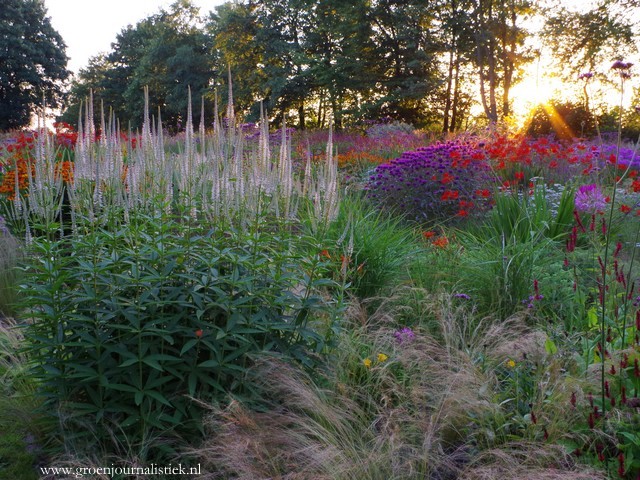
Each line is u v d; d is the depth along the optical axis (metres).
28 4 51.97
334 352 4.42
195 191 3.93
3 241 7.03
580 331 4.80
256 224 3.79
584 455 3.31
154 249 3.56
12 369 4.56
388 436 3.51
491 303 5.71
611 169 10.28
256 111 39.44
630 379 3.43
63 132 13.04
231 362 3.79
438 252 6.86
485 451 3.37
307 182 4.12
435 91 36.09
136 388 3.42
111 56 62.50
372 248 6.24
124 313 3.39
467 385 3.90
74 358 3.53
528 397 3.97
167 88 52.09
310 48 38.38
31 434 3.91
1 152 11.62
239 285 3.65
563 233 7.14
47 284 3.51
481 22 33.81
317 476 3.10
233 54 41.06
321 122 42.41
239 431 3.43
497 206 8.09
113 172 3.66
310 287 3.98
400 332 4.94
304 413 3.85
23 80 51.22
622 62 3.29
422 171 9.62
